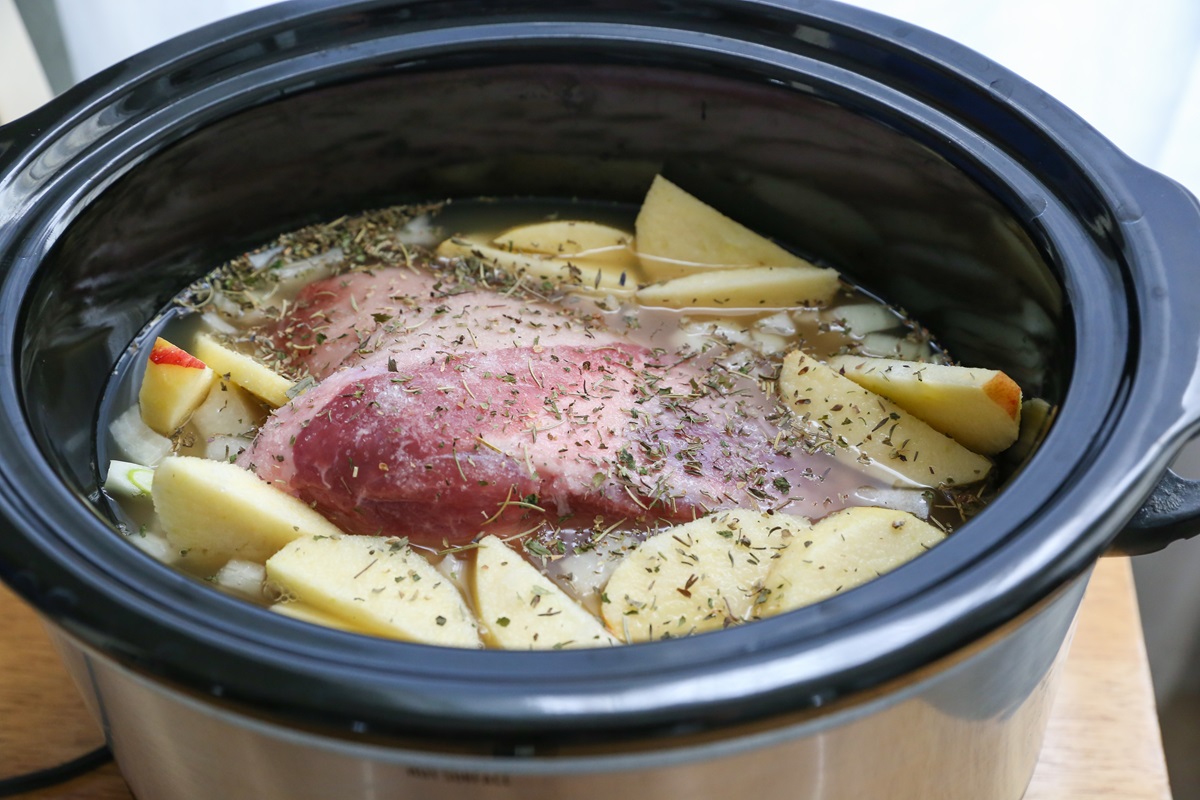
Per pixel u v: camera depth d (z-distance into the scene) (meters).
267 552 0.66
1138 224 0.64
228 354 0.72
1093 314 0.63
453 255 0.77
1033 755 0.67
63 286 0.68
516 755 0.55
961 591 0.57
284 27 0.73
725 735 0.56
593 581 0.66
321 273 0.77
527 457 0.67
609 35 0.74
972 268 0.72
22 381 0.63
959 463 0.69
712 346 0.74
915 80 0.71
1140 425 0.59
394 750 0.56
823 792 0.60
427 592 0.64
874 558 0.65
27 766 0.69
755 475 0.68
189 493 0.66
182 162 0.72
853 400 0.70
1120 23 0.91
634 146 0.77
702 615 0.64
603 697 0.55
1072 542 0.57
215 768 0.60
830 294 0.76
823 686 0.55
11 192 0.67
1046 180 0.68
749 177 0.77
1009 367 0.71
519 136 0.77
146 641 0.56
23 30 0.94
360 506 0.67
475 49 0.74
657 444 0.68
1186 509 0.60
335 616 0.64
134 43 0.98
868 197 0.74
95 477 0.69
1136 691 0.73
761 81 0.73
